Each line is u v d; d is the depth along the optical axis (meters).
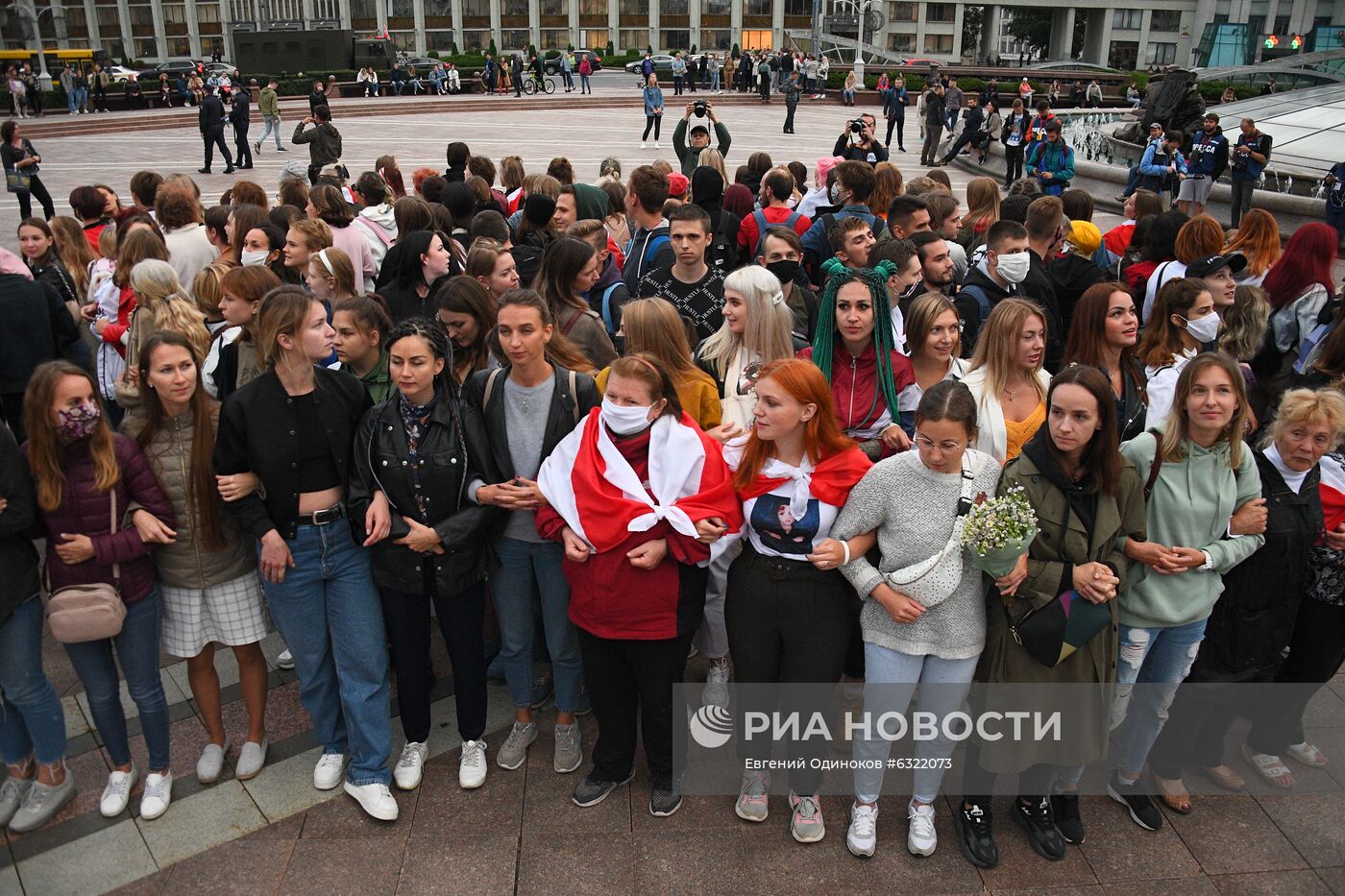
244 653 3.87
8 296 5.64
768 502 3.42
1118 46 70.12
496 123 30.50
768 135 27.91
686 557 3.43
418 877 3.44
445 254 5.15
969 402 3.15
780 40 67.56
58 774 3.76
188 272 6.65
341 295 5.11
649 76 25.25
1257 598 3.61
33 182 15.45
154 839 3.62
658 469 3.45
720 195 6.59
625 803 3.80
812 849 3.58
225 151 20.31
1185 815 3.77
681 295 5.03
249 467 3.55
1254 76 39.78
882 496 3.33
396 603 3.73
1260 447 3.75
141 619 3.61
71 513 3.42
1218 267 5.20
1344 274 11.77
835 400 3.98
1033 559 3.33
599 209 7.55
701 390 3.90
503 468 3.71
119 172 20.44
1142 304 6.08
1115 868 3.51
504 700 4.50
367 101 35.78
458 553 3.65
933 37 69.50
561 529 3.54
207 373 4.41
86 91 32.09
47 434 3.33
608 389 3.47
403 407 3.63
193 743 4.19
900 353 4.15
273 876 3.45
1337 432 3.46
